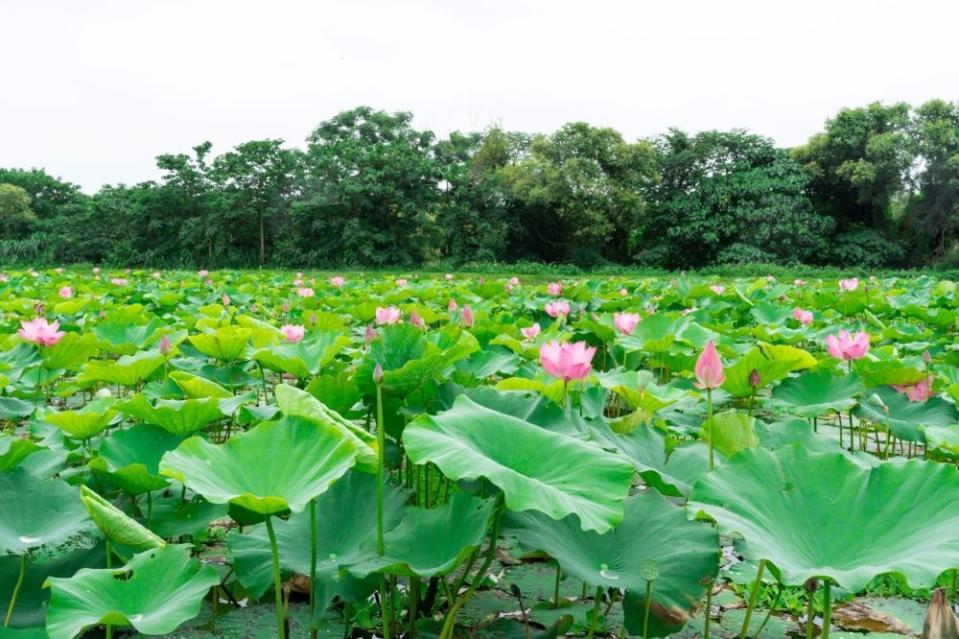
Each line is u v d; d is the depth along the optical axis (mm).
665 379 6270
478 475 2084
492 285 11992
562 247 46500
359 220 40031
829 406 4039
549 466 2332
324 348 4320
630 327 5727
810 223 39875
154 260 41938
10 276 18359
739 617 2957
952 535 1938
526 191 41281
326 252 40125
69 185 65812
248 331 5172
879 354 5523
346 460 2209
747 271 36406
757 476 2318
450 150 48375
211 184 42500
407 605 2938
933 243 41531
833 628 2881
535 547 2289
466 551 2127
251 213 41000
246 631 2764
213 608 2912
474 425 2455
